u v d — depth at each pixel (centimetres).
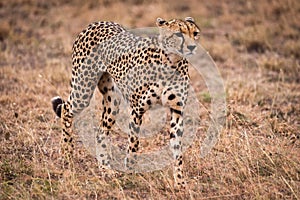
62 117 1030
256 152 1000
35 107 1305
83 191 883
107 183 919
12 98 1338
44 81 1455
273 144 1045
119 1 2294
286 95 1403
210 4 2284
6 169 962
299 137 1133
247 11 2203
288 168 944
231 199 870
